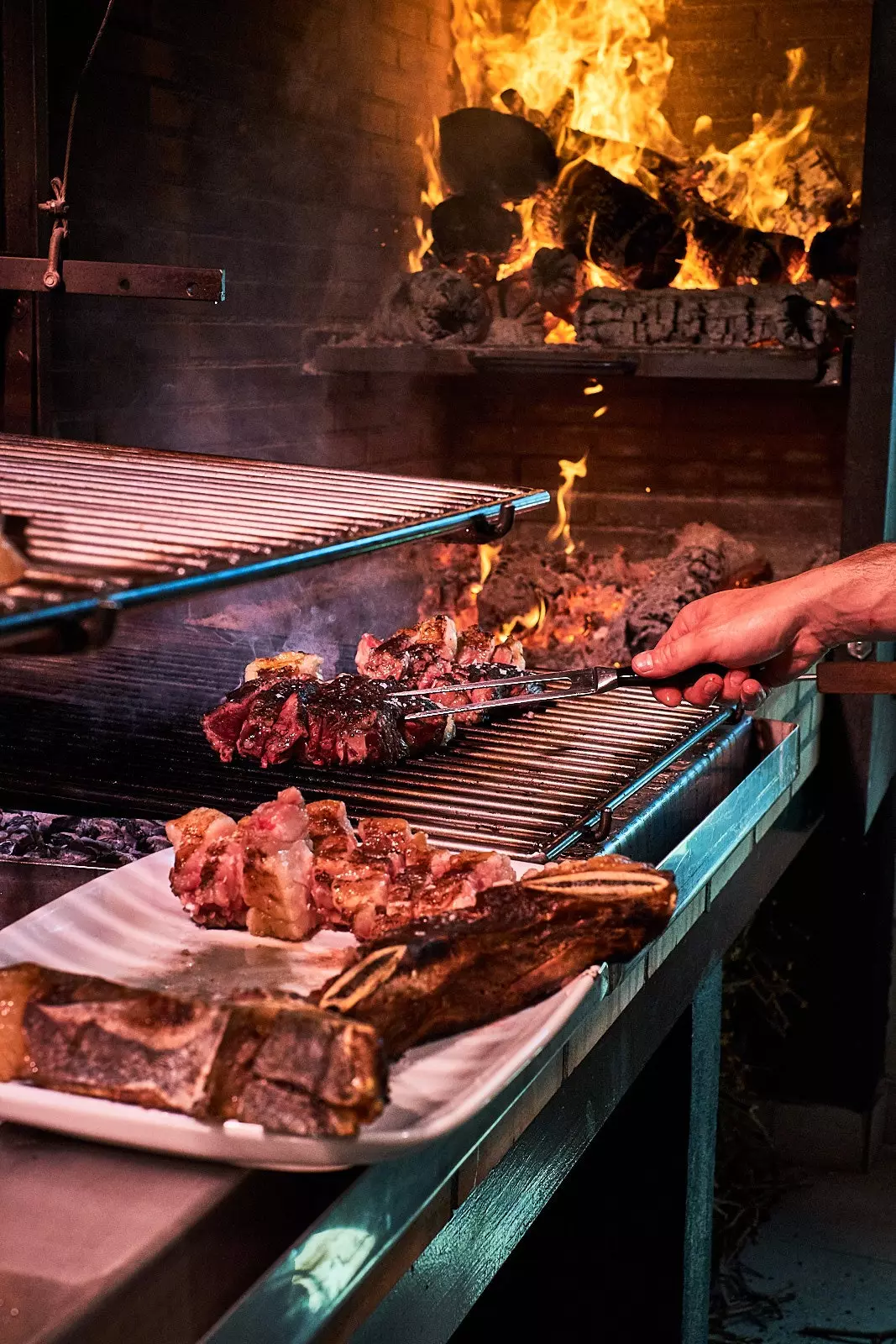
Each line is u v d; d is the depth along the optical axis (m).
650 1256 1.77
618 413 3.40
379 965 0.86
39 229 1.93
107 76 2.24
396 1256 0.88
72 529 0.93
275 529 1.04
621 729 1.75
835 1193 2.80
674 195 3.22
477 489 1.51
